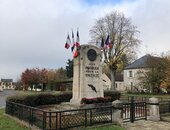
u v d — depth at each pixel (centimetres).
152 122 1298
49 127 1020
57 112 1035
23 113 1284
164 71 4497
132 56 5094
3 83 14938
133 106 1309
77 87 1762
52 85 6247
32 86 7719
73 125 1085
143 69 5194
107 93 2203
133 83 6056
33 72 7431
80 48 1769
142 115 1373
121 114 1217
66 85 5769
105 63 5162
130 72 6184
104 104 1669
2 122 1350
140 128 1147
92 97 1747
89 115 1151
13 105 1473
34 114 1137
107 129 1093
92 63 1786
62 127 1052
